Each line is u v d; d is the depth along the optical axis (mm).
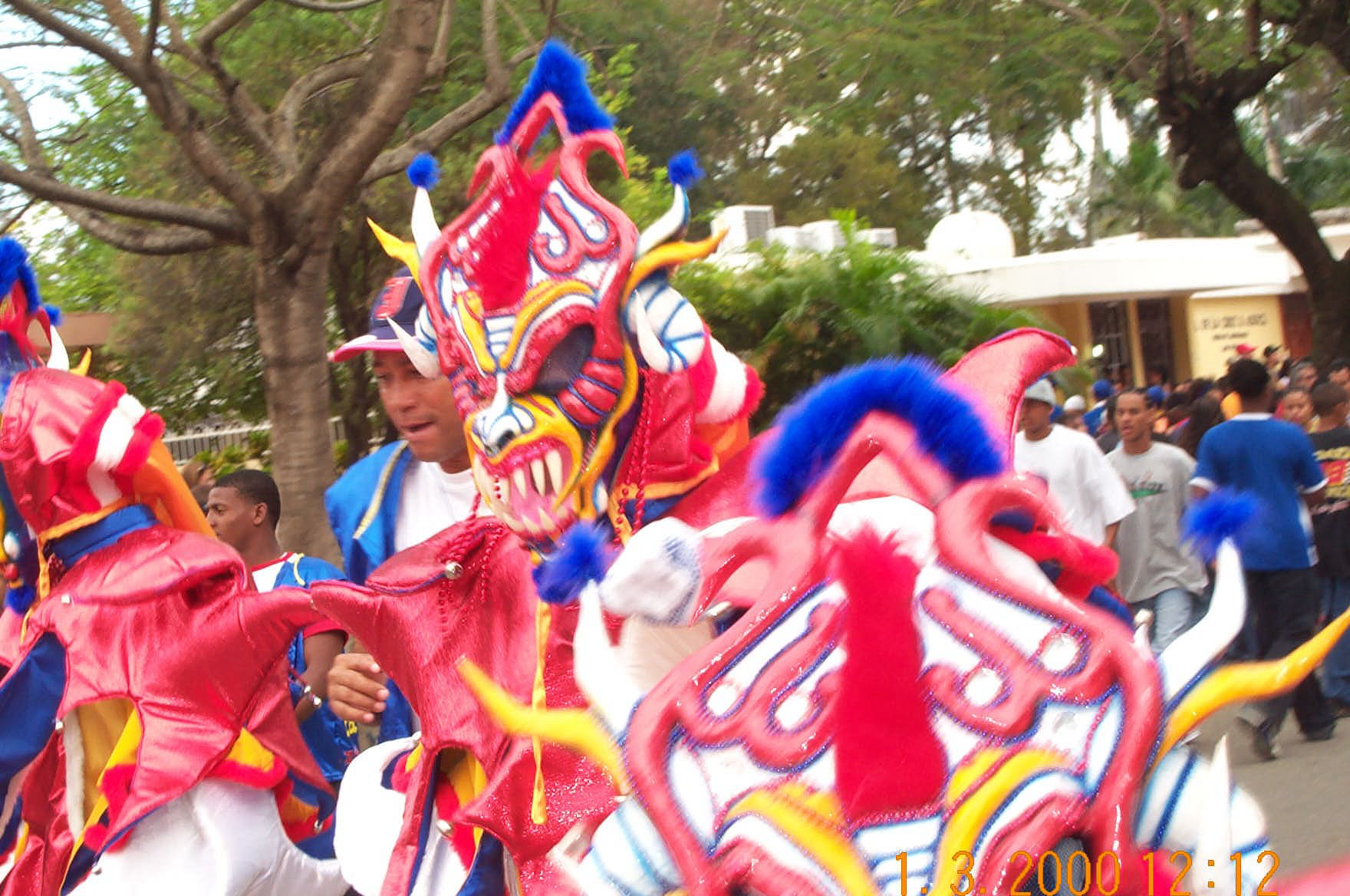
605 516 2980
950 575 1994
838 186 30078
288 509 7879
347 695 3609
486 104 8531
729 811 1857
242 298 17875
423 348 3273
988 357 3000
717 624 2492
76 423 3875
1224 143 16109
